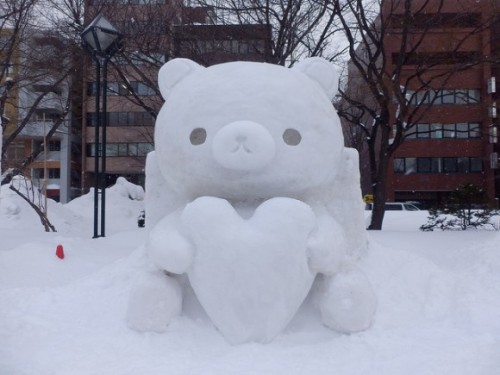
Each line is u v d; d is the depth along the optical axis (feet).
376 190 50.29
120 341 15.71
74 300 19.95
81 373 13.57
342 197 19.11
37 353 14.98
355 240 19.33
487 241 29.07
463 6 55.36
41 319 18.02
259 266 14.92
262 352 14.84
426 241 32.45
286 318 15.62
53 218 63.98
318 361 14.35
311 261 15.55
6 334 16.57
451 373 13.19
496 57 51.19
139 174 130.11
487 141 116.57
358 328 15.97
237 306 15.19
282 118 15.94
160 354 14.87
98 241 35.58
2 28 62.23
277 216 15.12
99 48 41.11
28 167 71.77
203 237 15.20
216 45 53.36
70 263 28.04
